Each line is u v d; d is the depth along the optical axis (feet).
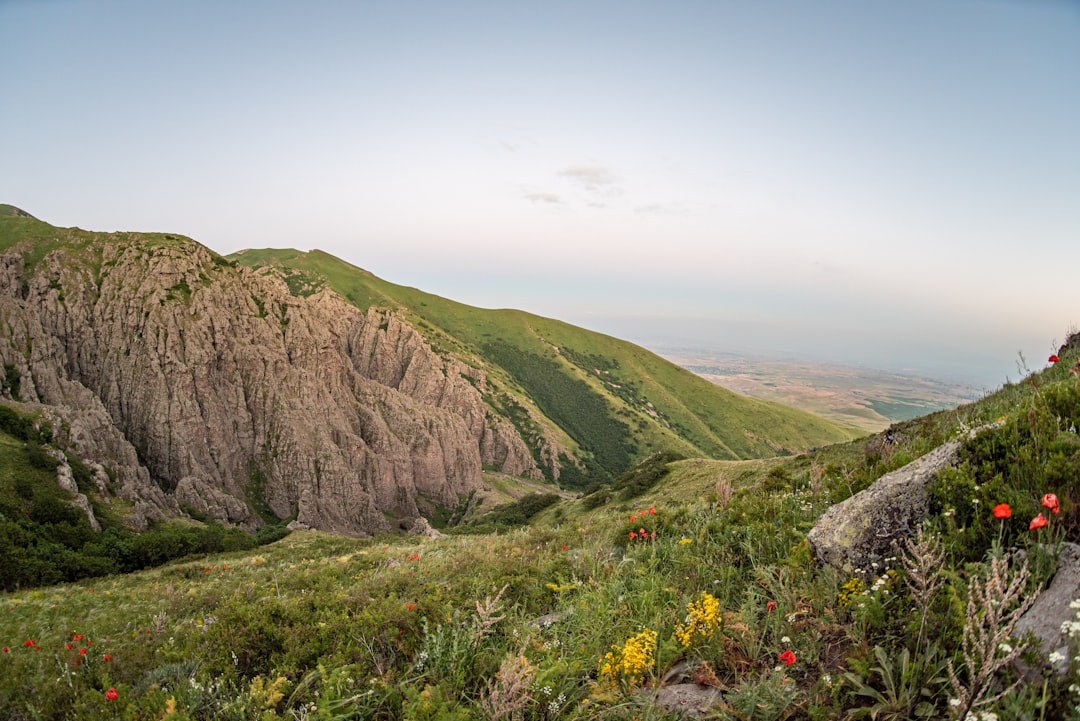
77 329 369.09
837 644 14.44
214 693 18.92
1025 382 33.09
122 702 19.57
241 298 444.14
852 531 17.60
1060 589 11.51
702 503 36.58
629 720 13.24
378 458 453.17
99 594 79.77
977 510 15.06
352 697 15.72
